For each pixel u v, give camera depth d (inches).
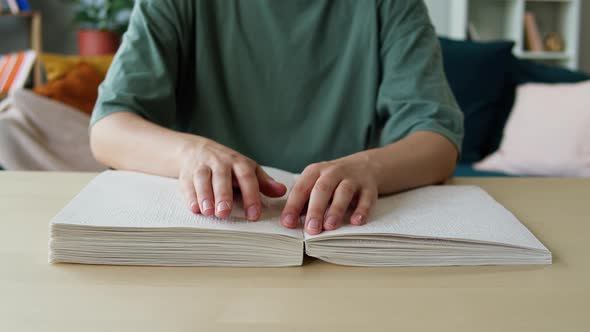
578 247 22.4
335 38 42.3
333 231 21.5
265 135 43.0
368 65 41.7
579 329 15.6
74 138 86.7
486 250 20.8
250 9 41.6
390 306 17.1
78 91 96.2
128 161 30.4
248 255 20.5
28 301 17.3
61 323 15.8
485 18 150.9
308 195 24.0
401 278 19.5
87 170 85.8
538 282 19.0
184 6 39.9
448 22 149.8
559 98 85.7
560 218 26.1
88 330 15.4
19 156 81.8
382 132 39.1
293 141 43.1
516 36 144.2
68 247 20.2
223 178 24.0
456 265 20.8
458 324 15.9
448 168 32.8
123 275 19.5
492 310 16.8
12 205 27.1
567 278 19.3
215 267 20.6
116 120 32.7
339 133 42.9
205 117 41.9
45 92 92.3
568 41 148.7
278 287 18.6
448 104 37.3
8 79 126.0
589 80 92.0
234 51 41.9
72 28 155.2
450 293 18.1
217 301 17.4
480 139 91.5
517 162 84.3
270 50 42.2
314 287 18.6
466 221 22.9
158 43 38.0
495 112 92.6
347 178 25.1
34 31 144.3
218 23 41.7
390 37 40.9
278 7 41.6
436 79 38.5
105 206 22.6
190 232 20.3
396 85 38.9
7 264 20.2
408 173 28.9
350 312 16.7
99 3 147.8
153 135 30.3
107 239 20.2
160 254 20.4
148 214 21.8
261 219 22.6
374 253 20.7
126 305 17.1
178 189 26.0
